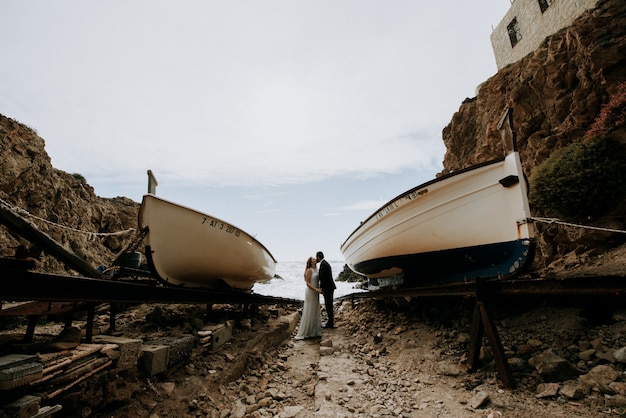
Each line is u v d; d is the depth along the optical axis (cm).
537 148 1031
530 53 1511
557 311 359
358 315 693
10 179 980
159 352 272
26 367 170
